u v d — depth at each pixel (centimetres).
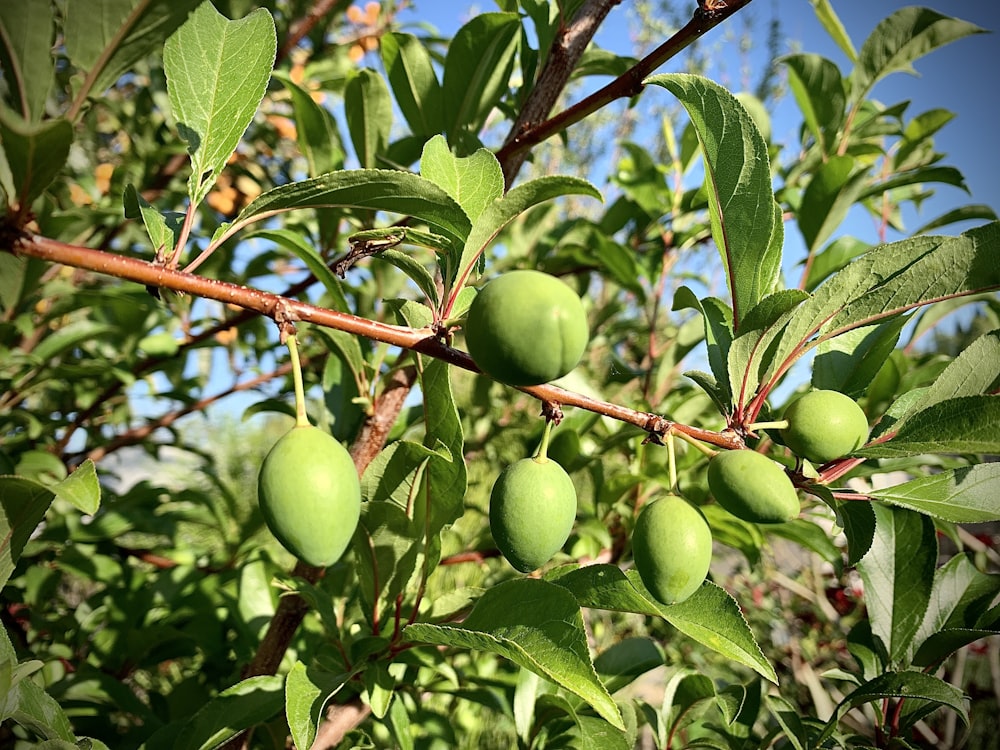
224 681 30
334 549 15
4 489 15
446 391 19
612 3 26
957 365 18
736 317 19
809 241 33
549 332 13
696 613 17
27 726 16
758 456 16
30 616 33
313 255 20
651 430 17
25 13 13
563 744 24
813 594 62
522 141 23
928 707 22
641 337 56
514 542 16
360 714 23
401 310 19
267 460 15
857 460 19
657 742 24
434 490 20
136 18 14
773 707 22
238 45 17
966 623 23
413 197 16
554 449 33
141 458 69
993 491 17
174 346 38
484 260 19
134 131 47
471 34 27
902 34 33
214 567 39
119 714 34
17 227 13
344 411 29
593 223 42
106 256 14
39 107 14
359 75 28
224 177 53
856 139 41
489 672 35
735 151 17
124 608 34
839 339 21
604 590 18
